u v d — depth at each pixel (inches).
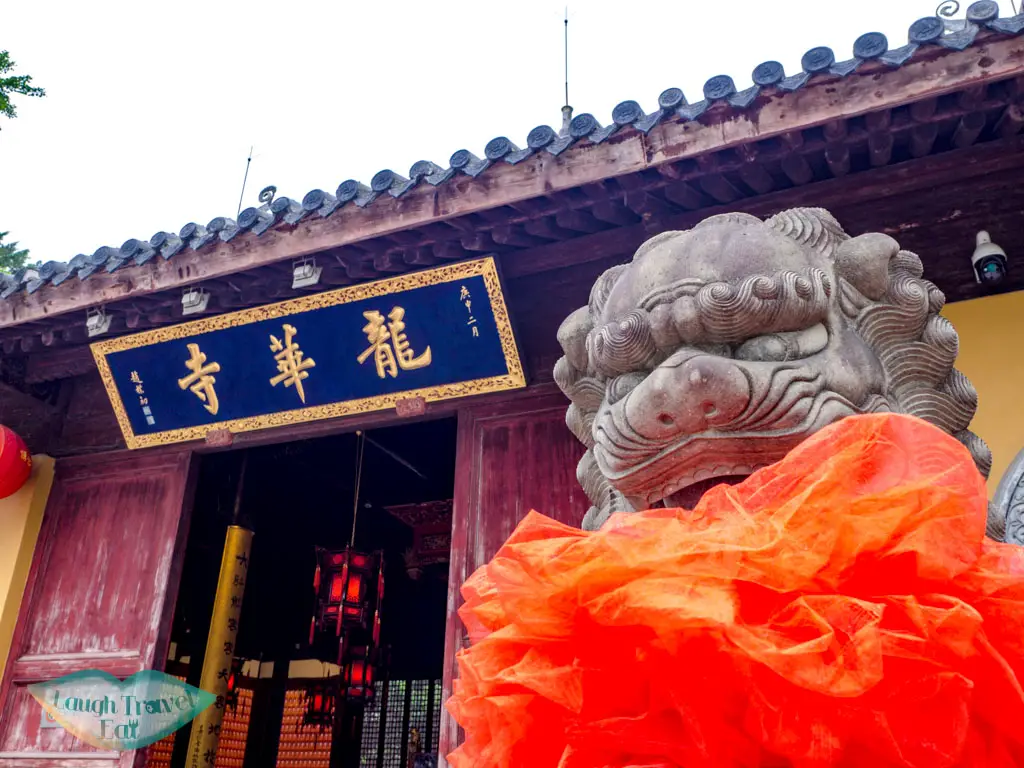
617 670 48.0
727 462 73.0
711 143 156.4
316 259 204.4
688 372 70.3
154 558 245.9
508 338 207.8
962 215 175.5
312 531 454.3
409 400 223.8
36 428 283.6
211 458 354.3
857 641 41.0
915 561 47.2
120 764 223.1
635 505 81.0
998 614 48.1
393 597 505.4
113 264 219.6
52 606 253.0
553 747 51.3
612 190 178.4
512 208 185.3
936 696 42.4
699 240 81.9
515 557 54.2
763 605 47.3
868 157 168.4
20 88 212.8
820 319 77.9
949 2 140.9
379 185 187.3
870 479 49.6
